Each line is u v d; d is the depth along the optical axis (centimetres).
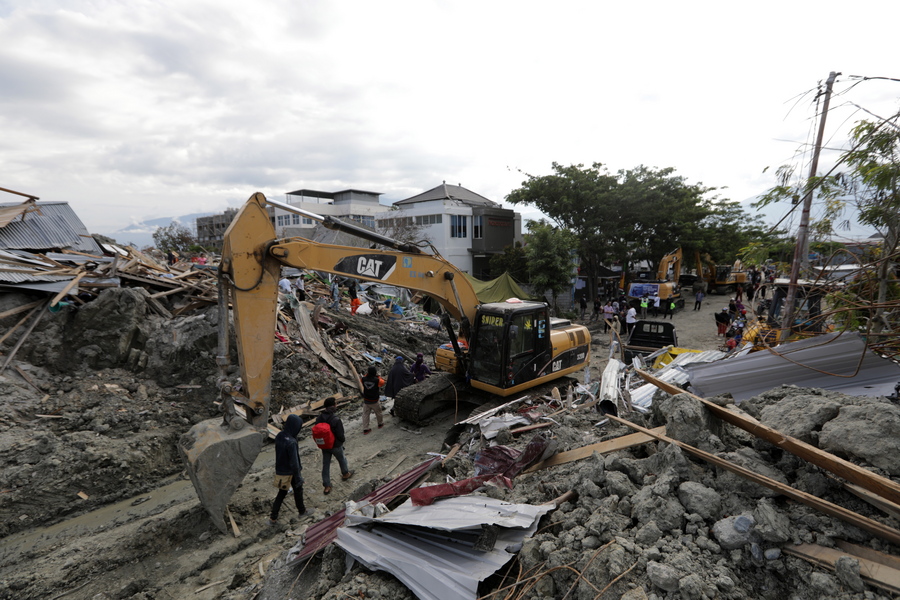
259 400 641
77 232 1731
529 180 2784
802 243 643
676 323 2286
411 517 451
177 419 959
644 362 1118
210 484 608
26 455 772
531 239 2545
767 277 1507
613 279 3259
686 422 429
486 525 392
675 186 2873
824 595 283
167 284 1305
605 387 702
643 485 409
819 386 514
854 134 467
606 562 328
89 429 877
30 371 964
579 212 2733
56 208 1756
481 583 362
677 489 383
